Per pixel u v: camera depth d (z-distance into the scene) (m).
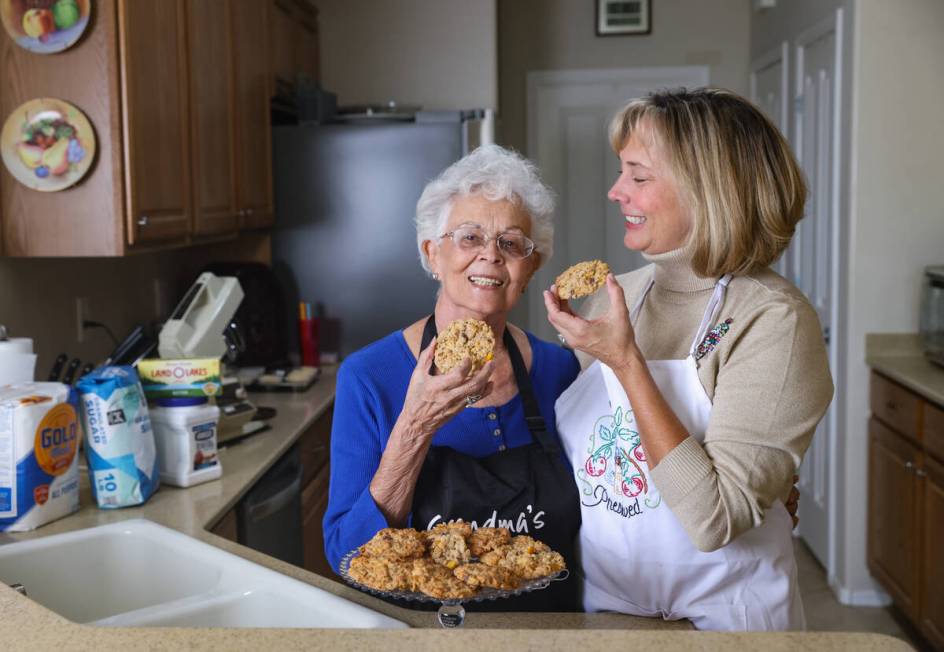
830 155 3.72
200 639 1.05
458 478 1.48
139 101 2.34
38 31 2.22
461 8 4.27
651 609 1.47
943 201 3.39
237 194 3.15
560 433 1.58
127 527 1.65
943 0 3.32
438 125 3.59
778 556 1.44
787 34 4.31
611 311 1.31
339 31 4.32
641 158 1.38
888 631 3.31
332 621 1.27
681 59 5.11
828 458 3.75
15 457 1.74
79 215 2.29
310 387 3.23
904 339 3.44
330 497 1.56
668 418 1.30
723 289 1.39
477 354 1.32
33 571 1.57
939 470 2.88
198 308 2.60
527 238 1.51
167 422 2.03
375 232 3.64
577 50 5.15
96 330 2.88
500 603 1.52
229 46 3.05
